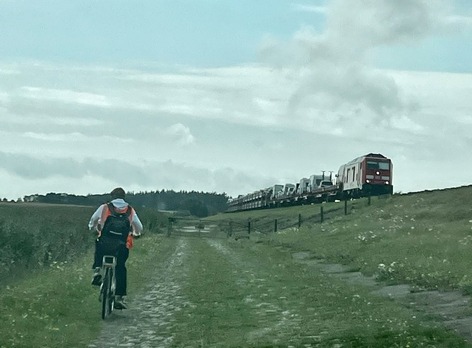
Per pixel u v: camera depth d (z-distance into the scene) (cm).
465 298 1675
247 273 2481
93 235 3294
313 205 7550
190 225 7212
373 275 2353
